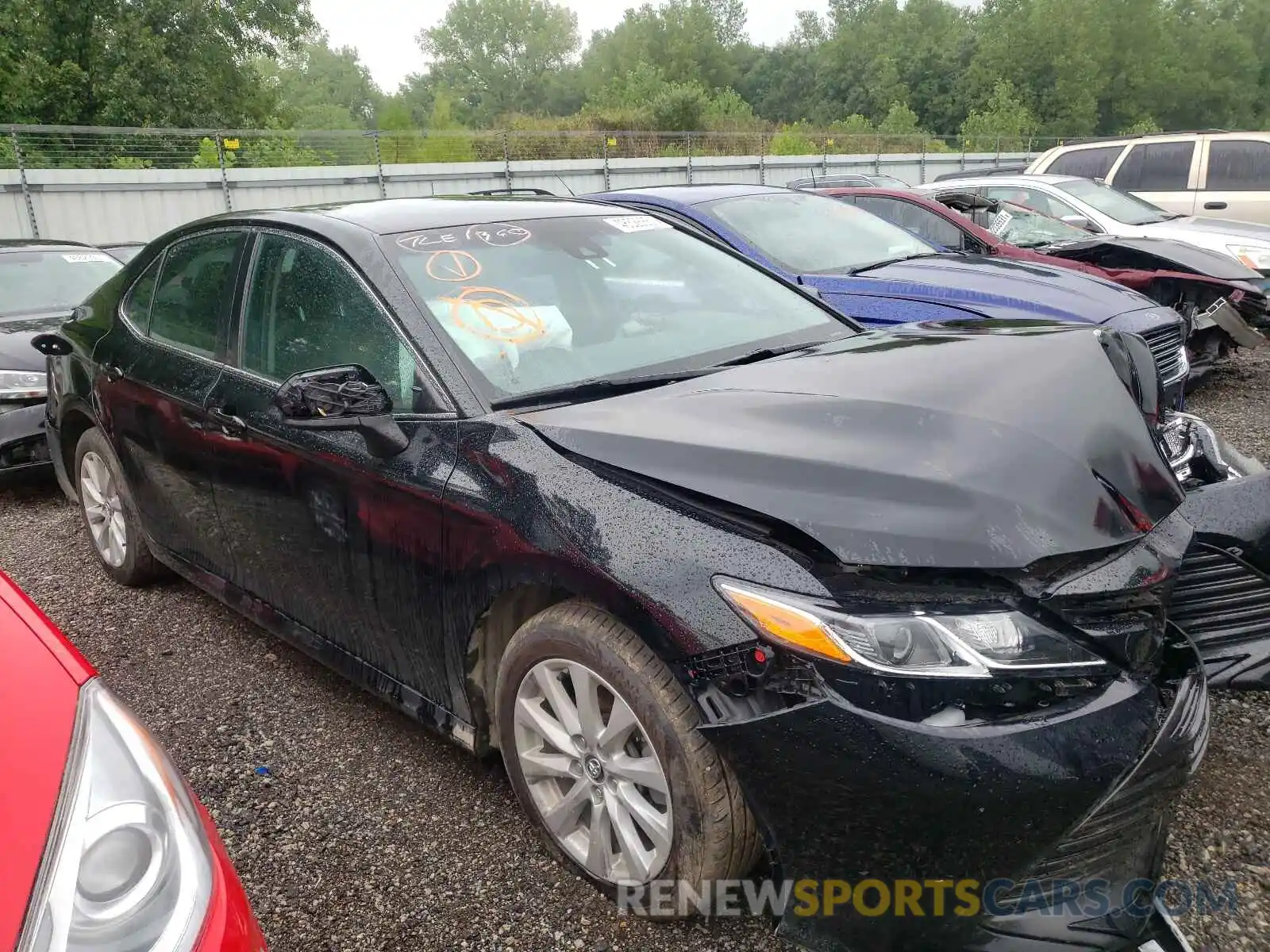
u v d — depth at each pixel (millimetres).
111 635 3957
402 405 2643
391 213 3203
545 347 2783
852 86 79375
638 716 2086
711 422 2264
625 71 78750
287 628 3260
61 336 4359
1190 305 7094
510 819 2691
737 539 1984
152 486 3754
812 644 1822
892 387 2307
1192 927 2174
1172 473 2213
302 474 2873
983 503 1906
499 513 2287
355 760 3023
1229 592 2719
